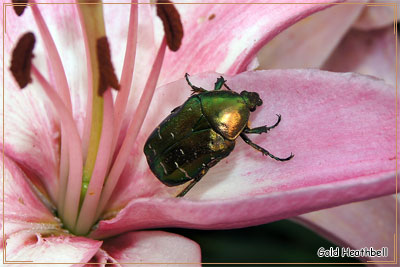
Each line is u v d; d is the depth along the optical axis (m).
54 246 0.16
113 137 0.17
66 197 0.17
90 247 0.16
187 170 0.16
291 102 0.17
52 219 0.17
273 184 0.16
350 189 0.15
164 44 0.16
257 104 0.16
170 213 0.15
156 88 0.18
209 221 0.15
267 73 0.17
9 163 0.17
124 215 0.16
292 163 0.16
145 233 0.17
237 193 0.16
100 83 0.16
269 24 0.18
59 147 0.18
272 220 0.16
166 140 0.16
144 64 0.18
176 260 0.17
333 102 0.17
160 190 0.17
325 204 0.15
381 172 0.16
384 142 0.16
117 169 0.17
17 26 0.18
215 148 0.16
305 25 0.21
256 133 0.16
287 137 0.17
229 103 0.16
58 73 0.17
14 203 0.17
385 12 0.21
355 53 0.22
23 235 0.17
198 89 0.17
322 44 0.21
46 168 0.18
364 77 0.17
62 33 0.18
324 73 0.17
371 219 0.20
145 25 0.18
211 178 0.17
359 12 0.21
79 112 0.18
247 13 0.18
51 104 0.18
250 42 0.18
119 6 0.18
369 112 0.16
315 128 0.17
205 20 0.18
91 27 0.16
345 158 0.16
